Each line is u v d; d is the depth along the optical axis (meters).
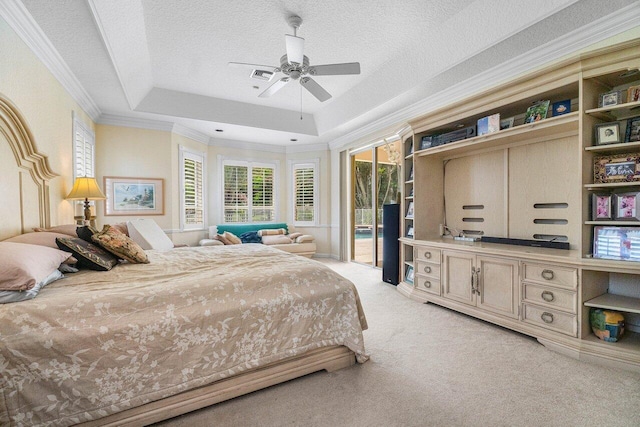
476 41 2.72
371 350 2.25
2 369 1.22
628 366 1.90
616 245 2.01
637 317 2.21
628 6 2.12
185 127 5.37
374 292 3.86
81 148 3.79
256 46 3.28
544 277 2.29
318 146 6.66
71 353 1.31
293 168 6.87
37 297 1.44
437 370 1.96
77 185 3.08
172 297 1.59
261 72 3.04
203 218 6.04
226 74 3.95
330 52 3.40
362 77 4.04
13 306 1.33
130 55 3.07
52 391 1.29
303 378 1.89
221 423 1.50
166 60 3.57
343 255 6.23
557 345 2.18
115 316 1.44
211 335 1.61
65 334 1.31
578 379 1.83
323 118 5.50
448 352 2.21
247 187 6.59
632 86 2.03
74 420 1.31
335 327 1.99
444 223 3.72
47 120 2.72
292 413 1.57
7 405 1.22
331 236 6.55
